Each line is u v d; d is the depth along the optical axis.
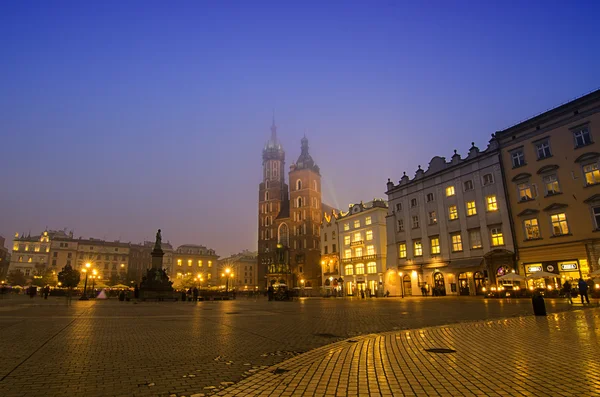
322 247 85.94
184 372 7.34
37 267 126.00
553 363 7.39
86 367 7.68
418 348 9.47
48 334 12.70
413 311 23.44
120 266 138.50
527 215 42.06
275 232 118.25
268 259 117.69
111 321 17.81
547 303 27.50
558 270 38.56
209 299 52.41
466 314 20.39
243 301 47.75
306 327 15.18
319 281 106.50
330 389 5.91
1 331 13.43
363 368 7.30
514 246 42.62
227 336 12.52
